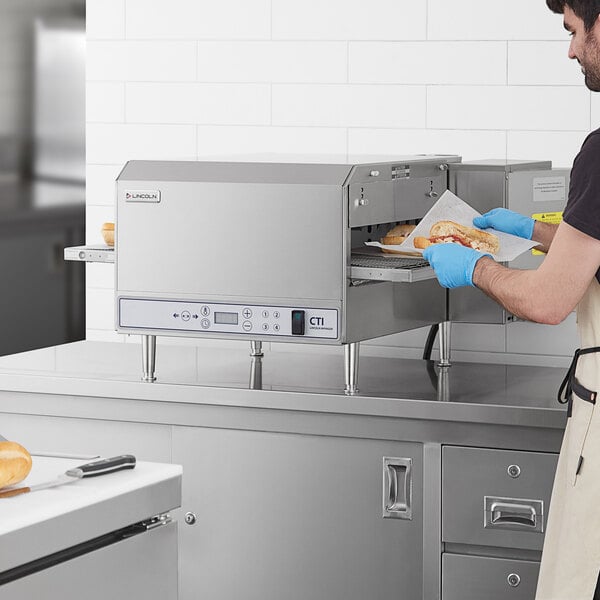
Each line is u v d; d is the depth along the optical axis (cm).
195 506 317
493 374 336
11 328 436
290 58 377
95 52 398
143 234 309
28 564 174
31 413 330
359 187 291
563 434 281
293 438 306
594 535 245
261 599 314
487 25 358
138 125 396
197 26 386
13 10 416
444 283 268
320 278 290
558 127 355
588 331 251
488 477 289
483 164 332
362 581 303
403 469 297
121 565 189
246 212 297
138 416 319
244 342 385
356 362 304
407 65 366
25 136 423
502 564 291
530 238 295
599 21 241
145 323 311
